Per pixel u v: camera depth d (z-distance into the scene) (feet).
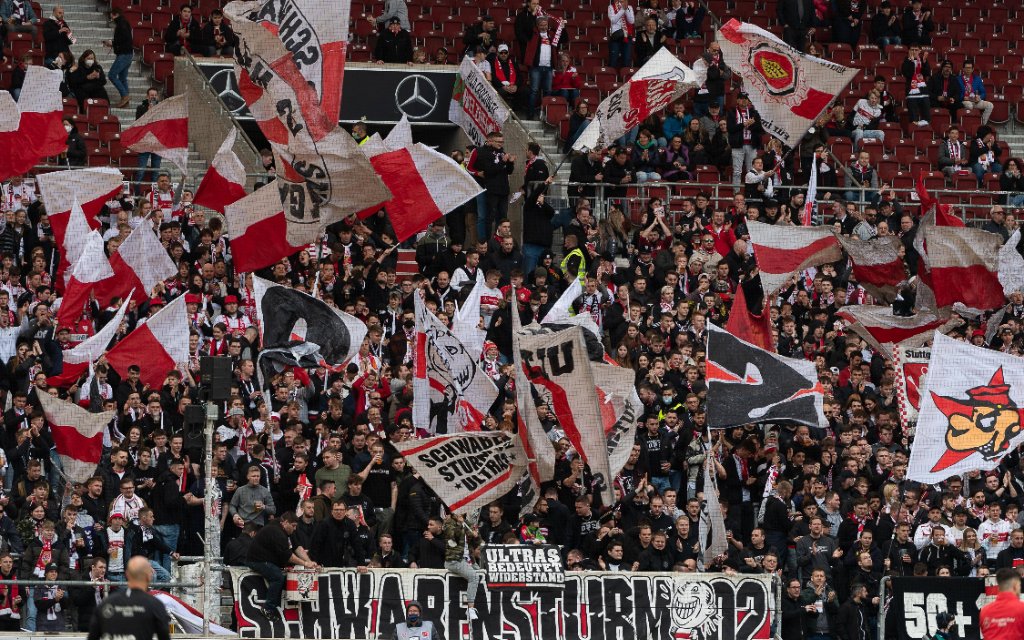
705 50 394.93
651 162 350.43
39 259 280.72
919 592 236.84
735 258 316.60
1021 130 417.28
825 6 420.77
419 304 245.86
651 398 263.90
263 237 255.29
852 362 284.82
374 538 234.58
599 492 231.50
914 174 382.01
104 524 230.48
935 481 237.45
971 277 281.74
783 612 236.43
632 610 229.86
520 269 301.43
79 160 331.36
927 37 424.05
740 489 257.14
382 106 358.64
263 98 253.24
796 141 314.96
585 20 407.85
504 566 227.40
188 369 255.09
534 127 372.17
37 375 247.29
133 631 155.22
